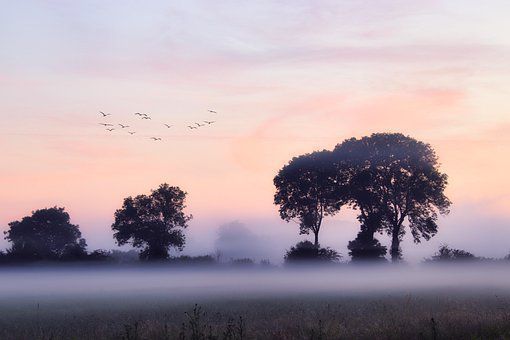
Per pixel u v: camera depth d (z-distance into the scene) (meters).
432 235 95.75
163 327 23.12
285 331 20.97
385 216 96.25
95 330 23.36
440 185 94.88
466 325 21.05
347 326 22.33
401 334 19.34
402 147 96.19
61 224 143.38
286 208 103.12
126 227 117.31
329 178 99.94
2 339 22.52
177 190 119.25
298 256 97.81
